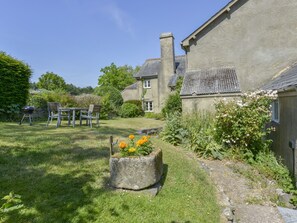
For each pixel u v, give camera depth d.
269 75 11.09
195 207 3.40
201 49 12.07
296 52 10.78
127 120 16.23
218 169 5.82
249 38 11.38
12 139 5.43
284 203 4.48
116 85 46.62
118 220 2.66
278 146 7.27
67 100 14.81
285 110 6.53
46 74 46.25
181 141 7.68
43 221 2.43
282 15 10.97
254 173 5.68
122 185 3.39
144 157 3.46
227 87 10.33
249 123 6.58
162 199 3.34
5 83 10.63
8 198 1.78
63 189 3.15
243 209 4.19
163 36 23.03
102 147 5.35
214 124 7.44
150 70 25.97
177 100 16.45
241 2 11.48
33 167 3.80
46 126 8.62
